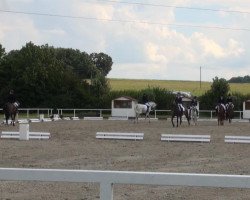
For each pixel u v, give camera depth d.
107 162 19.12
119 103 60.34
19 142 27.61
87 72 116.25
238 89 109.06
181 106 43.56
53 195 11.78
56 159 20.00
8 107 41.72
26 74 71.25
